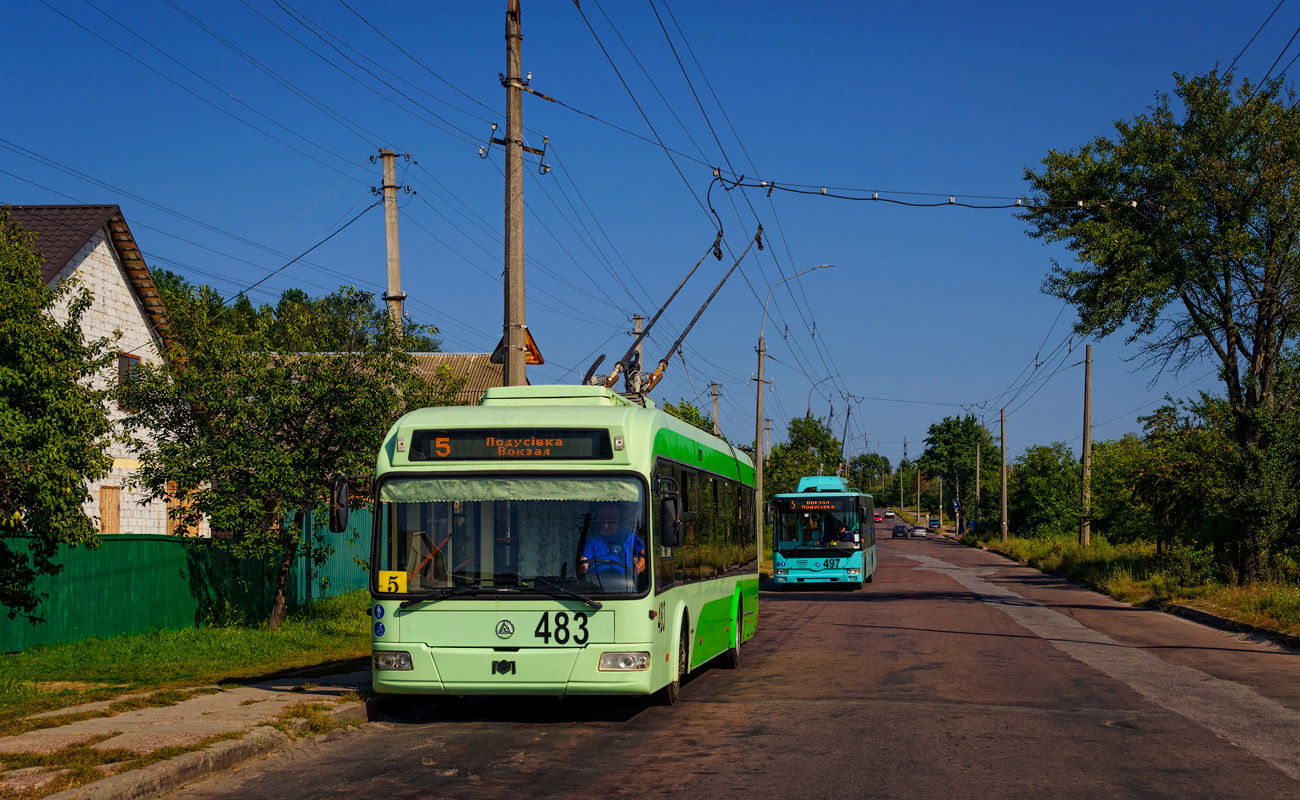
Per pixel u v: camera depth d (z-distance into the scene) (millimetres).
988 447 125812
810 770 7957
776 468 58812
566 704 11289
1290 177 24953
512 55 16656
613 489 9969
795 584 36625
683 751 8727
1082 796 7160
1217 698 11500
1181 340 27703
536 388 11445
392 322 18141
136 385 17109
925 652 16109
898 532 106438
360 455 17484
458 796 7215
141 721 9227
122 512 24641
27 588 14570
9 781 6844
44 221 24484
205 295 17531
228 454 16750
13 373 11953
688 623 11797
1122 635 18719
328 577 24281
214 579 18750
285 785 7570
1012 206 22219
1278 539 26531
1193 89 25719
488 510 9969
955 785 7469
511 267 16391
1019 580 37500
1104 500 39844
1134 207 25766
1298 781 7590
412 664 9766
